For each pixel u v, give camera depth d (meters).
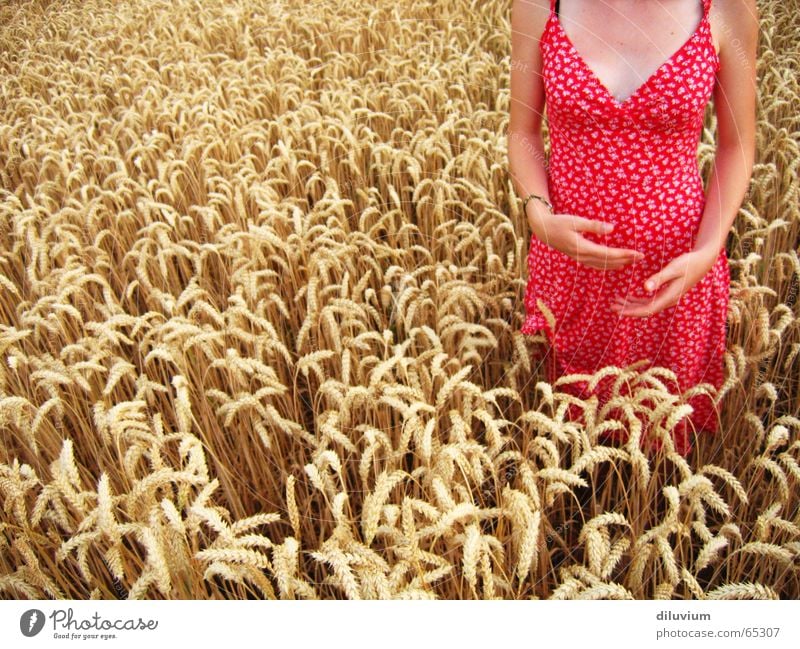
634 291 2.17
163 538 1.58
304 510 2.40
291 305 3.07
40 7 8.82
